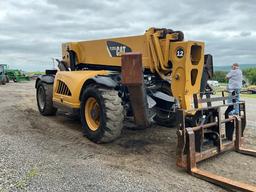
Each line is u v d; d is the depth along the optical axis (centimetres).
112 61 694
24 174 438
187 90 551
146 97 550
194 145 469
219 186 424
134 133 689
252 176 466
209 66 642
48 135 662
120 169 474
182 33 571
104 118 568
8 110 964
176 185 422
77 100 664
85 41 773
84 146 588
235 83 1080
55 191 389
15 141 603
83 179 428
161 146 602
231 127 565
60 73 761
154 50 600
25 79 3488
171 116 700
